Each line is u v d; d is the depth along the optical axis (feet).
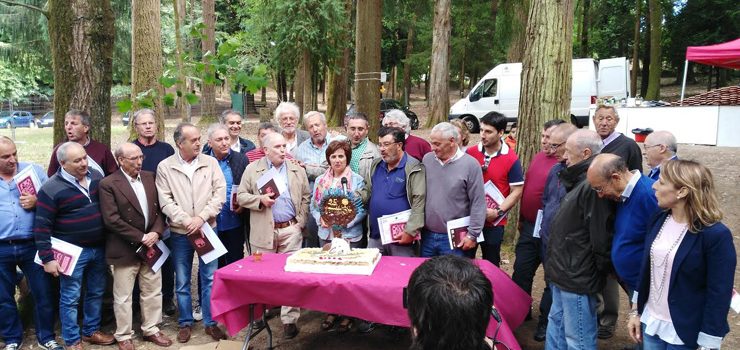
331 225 11.73
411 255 12.50
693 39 83.25
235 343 12.44
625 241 8.39
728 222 21.22
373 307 9.56
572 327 8.99
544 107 17.34
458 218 11.60
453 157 11.65
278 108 15.38
